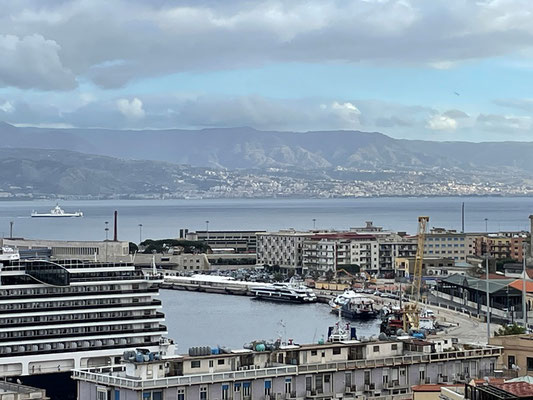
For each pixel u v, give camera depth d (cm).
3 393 17662
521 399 10519
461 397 11862
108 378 15638
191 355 16500
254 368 16638
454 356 17912
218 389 15912
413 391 14900
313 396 16750
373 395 17200
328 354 17388
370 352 17700
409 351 18088
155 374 15750
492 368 18225
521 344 18538
